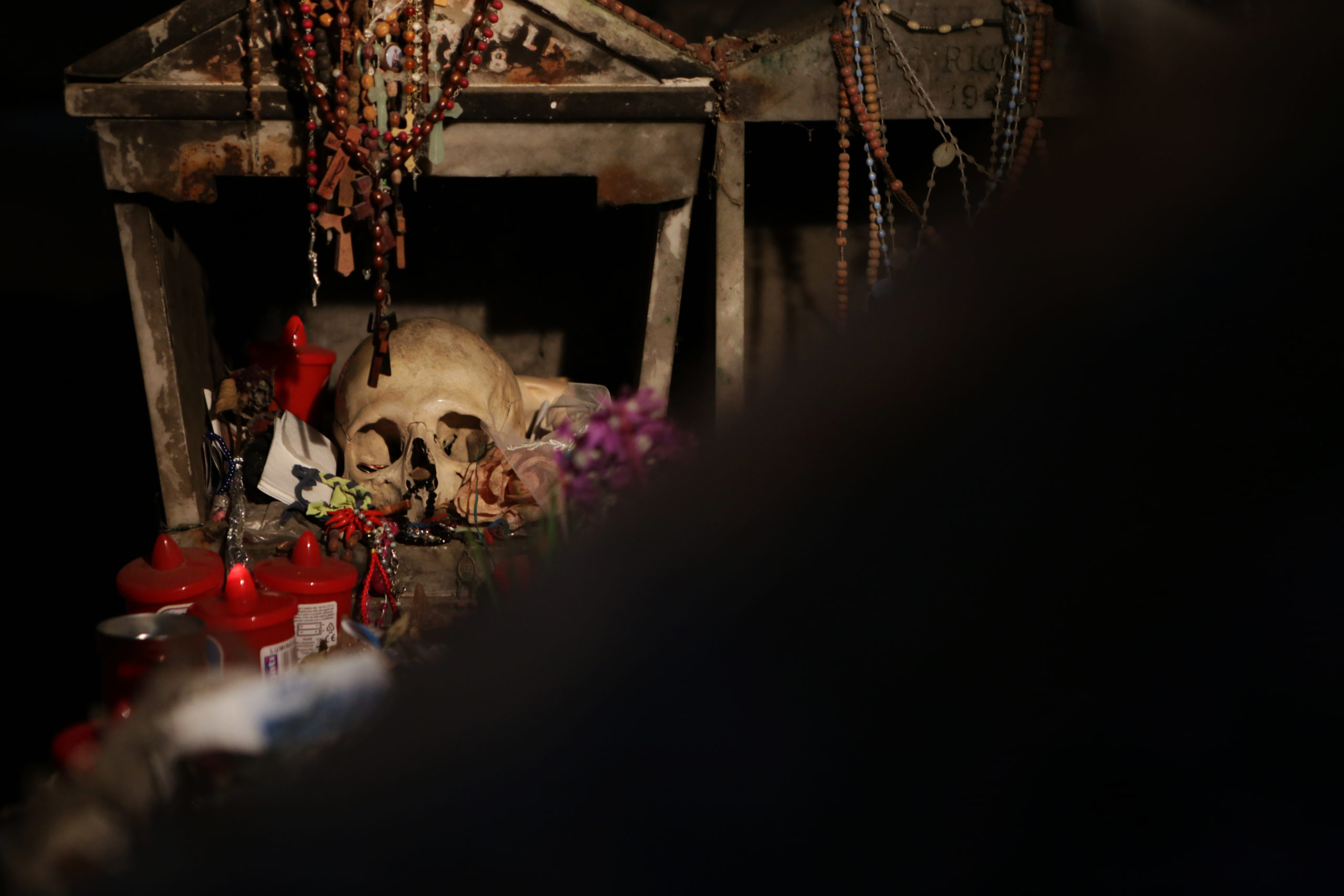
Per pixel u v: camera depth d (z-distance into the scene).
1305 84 0.89
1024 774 0.79
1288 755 0.78
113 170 1.48
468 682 0.93
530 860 0.80
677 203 1.60
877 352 1.01
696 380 1.88
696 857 0.79
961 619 0.86
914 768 0.81
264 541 1.55
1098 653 0.82
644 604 0.94
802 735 0.83
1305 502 0.84
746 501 0.97
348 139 1.45
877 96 1.55
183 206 1.71
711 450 1.02
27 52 4.30
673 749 0.84
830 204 1.97
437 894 0.78
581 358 2.11
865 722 0.82
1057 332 0.94
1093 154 1.23
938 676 0.84
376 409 1.55
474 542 1.52
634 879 0.77
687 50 1.56
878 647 0.85
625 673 0.89
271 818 0.86
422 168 1.53
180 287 1.67
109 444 2.77
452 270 2.05
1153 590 0.84
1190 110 0.96
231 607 1.20
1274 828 0.75
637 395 1.46
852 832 0.79
